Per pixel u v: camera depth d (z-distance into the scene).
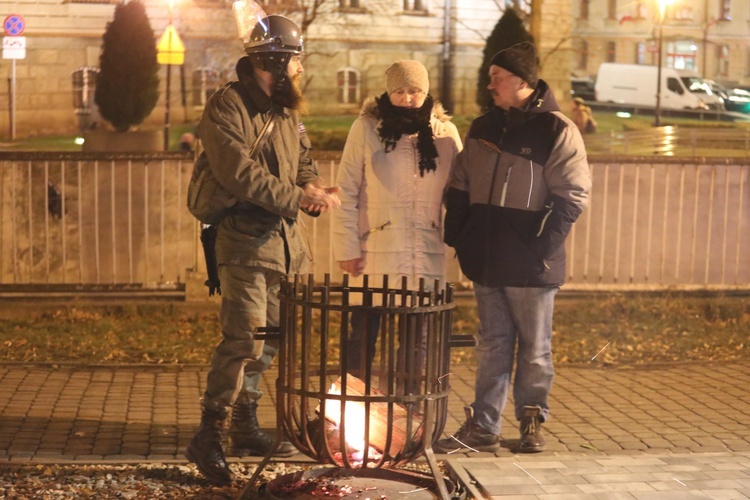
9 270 9.22
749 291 9.79
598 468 5.07
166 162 9.34
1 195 9.18
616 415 6.42
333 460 4.51
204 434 4.89
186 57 25.28
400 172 5.62
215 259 5.04
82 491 4.71
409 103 5.60
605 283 9.66
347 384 4.55
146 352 7.93
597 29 35.00
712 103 32.28
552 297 5.55
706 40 36.97
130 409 6.33
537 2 15.12
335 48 29.31
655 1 36.16
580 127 28.56
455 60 30.81
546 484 4.79
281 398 4.56
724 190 9.75
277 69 4.86
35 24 25.41
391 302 4.42
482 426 5.62
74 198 9.27
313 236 9.27
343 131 21.78
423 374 4.82
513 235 5.42
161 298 9.23
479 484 4.79
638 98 32.50
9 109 25.20
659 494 4.65
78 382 6.99
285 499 4.58
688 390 7.08
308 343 4.46
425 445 4.48
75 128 25.75
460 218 5.59
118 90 12.81
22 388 6.77
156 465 5.17
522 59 5.36
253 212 4.88
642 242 9.70
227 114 4.79
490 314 5.61
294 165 5.05
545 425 6.16
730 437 5.95
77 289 9.24
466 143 5.57
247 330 4.88
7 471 5.03
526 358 5.59
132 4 12.96
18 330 8.52
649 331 8.87
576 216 5.39
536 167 5.38
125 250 9.33
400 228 5.64
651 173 9.66
